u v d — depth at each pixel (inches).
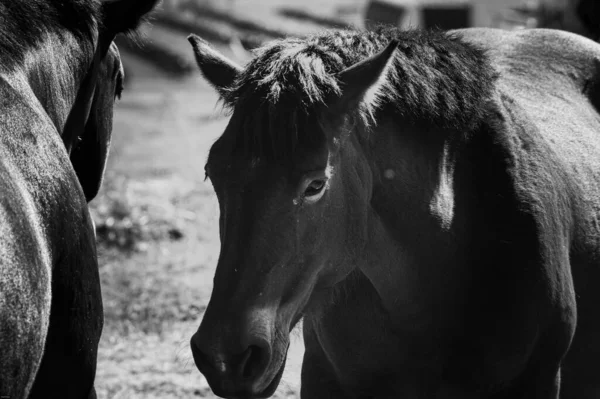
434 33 186.9
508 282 176.6
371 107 162.7
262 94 154.8
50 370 170.2
